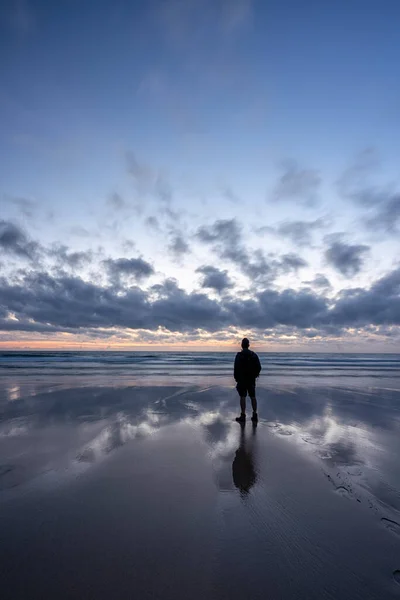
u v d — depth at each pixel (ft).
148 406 27.45
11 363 101.45
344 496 11.42
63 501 10.75
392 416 25.17
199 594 6.80
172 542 8.54
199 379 50.57
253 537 8.84
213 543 8.53
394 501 11.13
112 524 9.37
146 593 6.79
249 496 11.28
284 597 6.75
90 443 17.11
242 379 22.97
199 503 10.71
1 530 8.99
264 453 15.89
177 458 14.98
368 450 16.66
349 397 34.71
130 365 95.40
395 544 8.64
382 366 113.39
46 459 14.73
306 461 14.88
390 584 7.17
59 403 28.53
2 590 6.80
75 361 120.47
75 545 8.35
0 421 21.81
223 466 14.10
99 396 32.40
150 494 11.33
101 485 12.03
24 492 11.41
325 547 8.45
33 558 7.82
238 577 7.30
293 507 10.55
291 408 27.81
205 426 21.07
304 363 135.03
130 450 16.03
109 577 7.23
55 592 6.79
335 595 6.82
